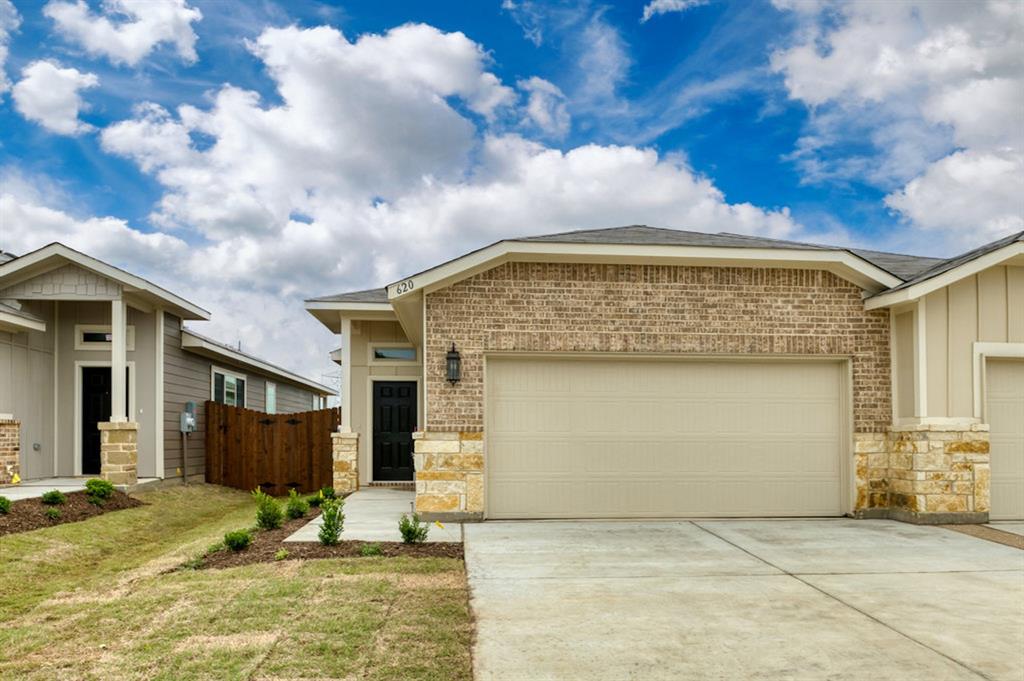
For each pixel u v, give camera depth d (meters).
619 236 10.84
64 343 15.40
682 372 10.34
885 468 10.38
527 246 9.79
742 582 6.67
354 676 4.41
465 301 9.99
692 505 10.23
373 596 6.05
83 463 15.37
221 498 15.70
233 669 4.50
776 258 10.01
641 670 4.55
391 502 12.45
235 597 6.03
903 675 4.48
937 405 9.96
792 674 4.49
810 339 10.34
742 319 10.28
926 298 10.09
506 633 5.22
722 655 4.80
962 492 9.87
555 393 10.19
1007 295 10.24
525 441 10.12
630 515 10.13
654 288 10.21
